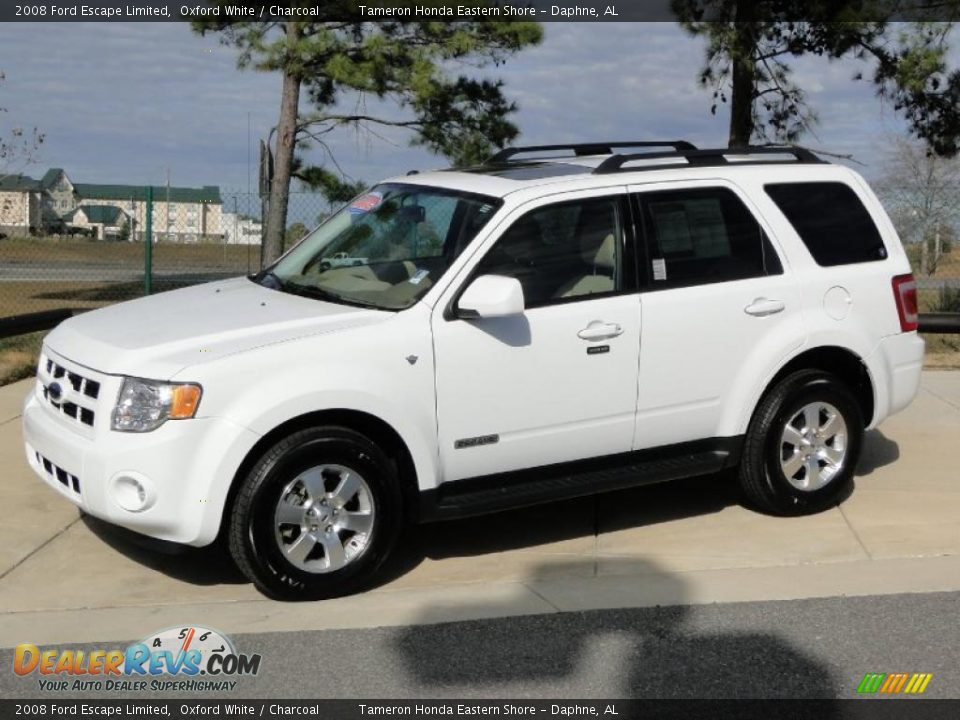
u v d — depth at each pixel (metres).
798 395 6.46
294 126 16.78
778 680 4.61
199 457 5.07
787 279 6.45
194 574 5.78
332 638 5.00
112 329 5.63
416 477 5.56
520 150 7.16
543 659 4.79
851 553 6.12
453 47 16.00
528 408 5.79
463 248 5.73
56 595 5.50
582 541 6.36
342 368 5.30
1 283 19.34
